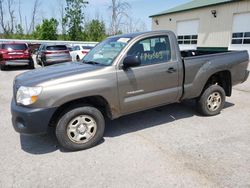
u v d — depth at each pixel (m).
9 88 8.38
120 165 3.18
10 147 3.77
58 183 2.83
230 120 4.72
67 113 3.44
